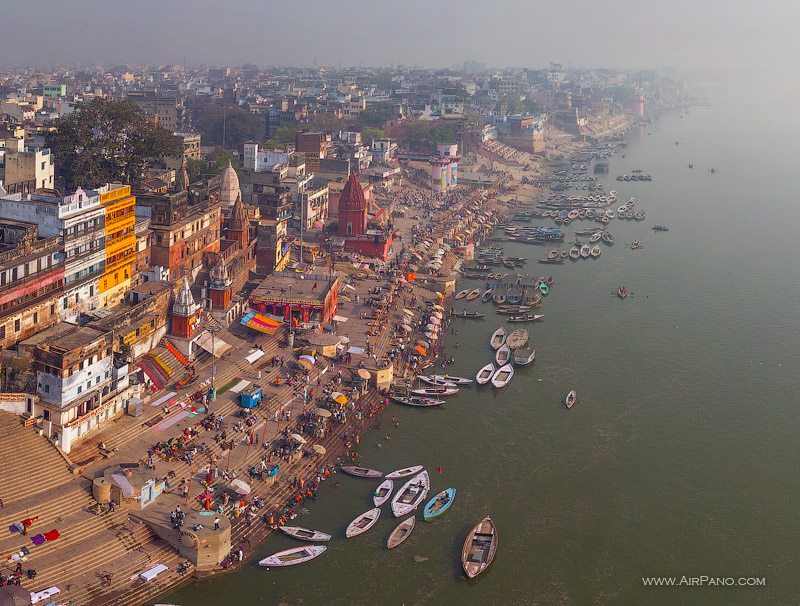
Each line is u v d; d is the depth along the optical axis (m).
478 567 91.75
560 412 130.00
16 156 159.88
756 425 129.00
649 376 144.88
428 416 126.19
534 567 94.00
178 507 91.06
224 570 88.06
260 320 140.25
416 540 96.69
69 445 96.50
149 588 83.31
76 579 81.06
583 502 106.62
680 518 104.50
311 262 186.12
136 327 115.31
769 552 99.00
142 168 188.12
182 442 103.69
